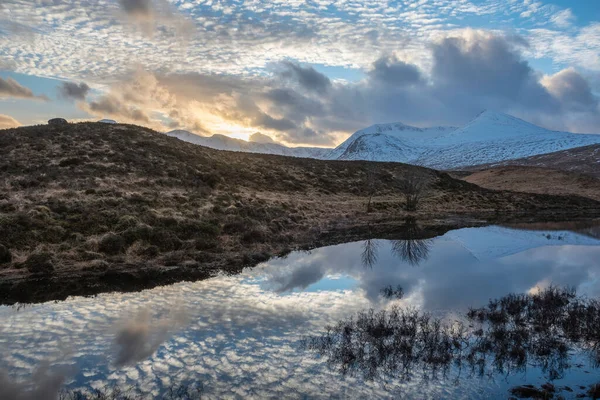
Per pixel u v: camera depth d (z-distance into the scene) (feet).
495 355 32.37
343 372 29.30
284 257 73.31
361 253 80.12
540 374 29.27
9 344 33.42
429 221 149.69
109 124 176.86
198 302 45.09
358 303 46.11
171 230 75.25
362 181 222.48
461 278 59.93
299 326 38.29
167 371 29.14
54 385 27.07
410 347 33.30
